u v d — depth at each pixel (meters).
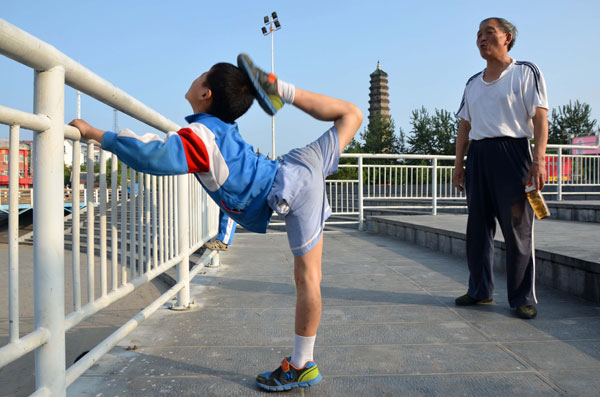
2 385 2.84
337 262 4.53
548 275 3.28
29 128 1.21
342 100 1.70
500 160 2.62
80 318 1.48
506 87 2.60
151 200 2.42
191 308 2.82
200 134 1.42
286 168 1.55
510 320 2.53
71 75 1.35
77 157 1.50
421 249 5.45
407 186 7.93
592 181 9.42
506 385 1.71
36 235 1.28
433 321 2.53
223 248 4.04
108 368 1.86
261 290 3.34
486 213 2.79
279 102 1.57
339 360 1.96
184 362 1.93
